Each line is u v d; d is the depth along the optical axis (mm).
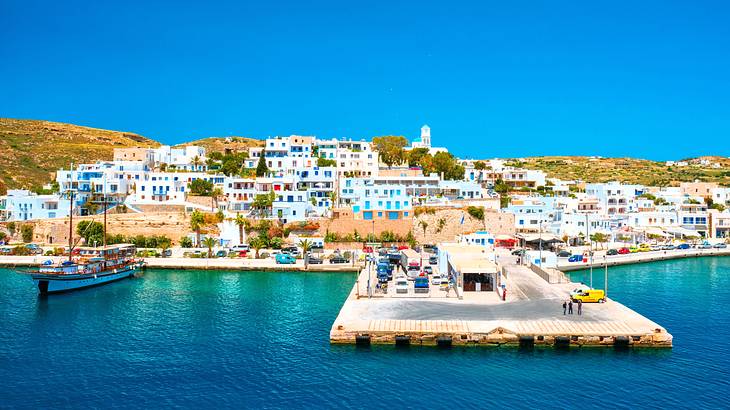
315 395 69000
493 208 197000
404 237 177750
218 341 88250
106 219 179125
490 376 73750
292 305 110375
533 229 194125
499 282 113375
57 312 105688
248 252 163125
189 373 75875
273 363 78875
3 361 80438
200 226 177000
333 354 81812
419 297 107562
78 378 74562
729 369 76000
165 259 151375
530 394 68875
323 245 172125
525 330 84688
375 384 71750
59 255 159375
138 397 69062
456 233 185375
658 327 86125
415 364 77812
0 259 153875
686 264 164625
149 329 94875
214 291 123500
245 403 67250
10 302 113500
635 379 72875
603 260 160125
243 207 195500
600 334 83062
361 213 181375
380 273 123562
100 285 129875
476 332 84062
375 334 85062
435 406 66125
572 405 66250
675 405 66312
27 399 68688
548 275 122938
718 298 115875
